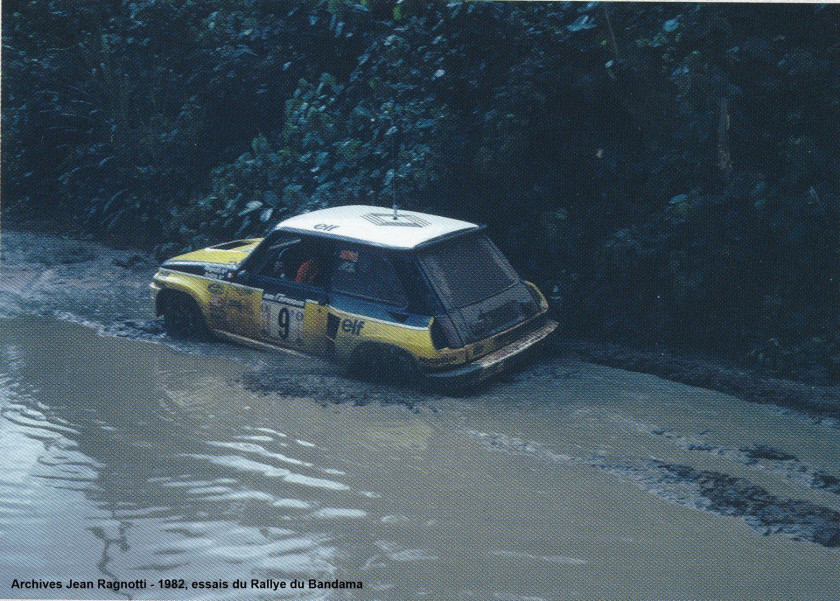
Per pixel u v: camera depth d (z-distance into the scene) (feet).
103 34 49.65
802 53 27.91
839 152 28.43
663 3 31.27
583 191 33.12
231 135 46.34
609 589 14.92
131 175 45.75
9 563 15.60
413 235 25.00
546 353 27.99
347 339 24.84
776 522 17.24
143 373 25.44
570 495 18.29
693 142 29.71
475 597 14.64
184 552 16.01
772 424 22.34
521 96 31.50
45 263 39.40
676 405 23.56
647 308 29.71
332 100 39.78
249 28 45.47
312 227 26.14
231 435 21.21
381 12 41.88
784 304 27.78
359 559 15.78
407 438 21.16
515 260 32.65
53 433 21.20
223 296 27.37
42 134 52.26
